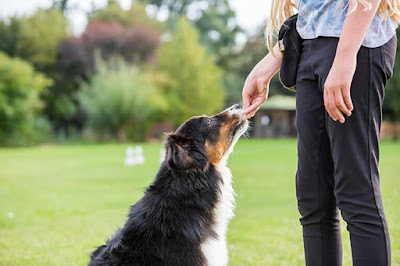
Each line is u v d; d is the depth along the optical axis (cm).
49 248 555
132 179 1295
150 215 318
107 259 313
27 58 4356
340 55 235
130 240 314
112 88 3722
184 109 4053
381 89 249
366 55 242
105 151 2716
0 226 694
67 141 3975
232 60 4947
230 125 371
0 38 4344
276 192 998
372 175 245
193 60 4088
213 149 361
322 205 272
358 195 245
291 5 308
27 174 1488
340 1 250
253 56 4706
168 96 4047
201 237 314
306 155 271
